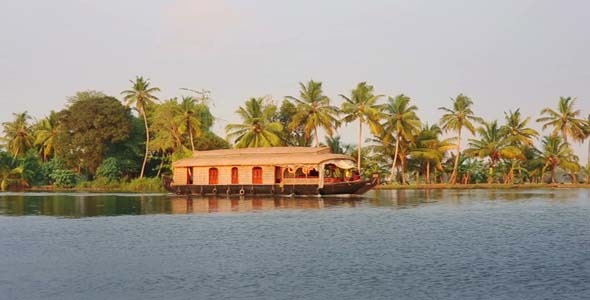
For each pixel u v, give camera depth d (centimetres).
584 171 9850
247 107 7750
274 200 5031
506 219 3244
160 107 8075
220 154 5909
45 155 9800
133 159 8775
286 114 9225
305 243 2358
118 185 8069
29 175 8362
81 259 2044
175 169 6003
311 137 8812
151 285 1653
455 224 2997
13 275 1791
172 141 7988
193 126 7819
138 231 2797
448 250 2155
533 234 2584
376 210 3888
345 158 5459
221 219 3325
